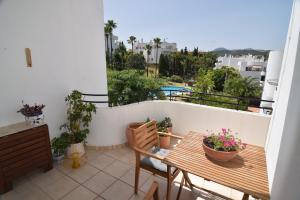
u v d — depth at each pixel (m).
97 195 1.95
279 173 1.05
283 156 1.04
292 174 0.86
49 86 2.64
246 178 1.25
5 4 2.04
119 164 2.54
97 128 2.88
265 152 1.70
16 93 2.25
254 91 12.05
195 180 2.24
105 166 2.49
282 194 0.95
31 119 2.24
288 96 1.25
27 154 2.11
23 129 2.08
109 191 2.02
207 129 2.99
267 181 1.23
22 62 2.27
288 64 1.54
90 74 3.45
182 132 3.28
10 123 2.22
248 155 1.58
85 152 2.86
